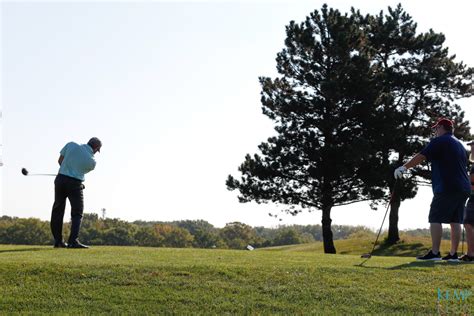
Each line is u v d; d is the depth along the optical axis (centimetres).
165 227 12406
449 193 983
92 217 11125
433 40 3312
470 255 999
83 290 779
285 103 3053
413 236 3819
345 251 3538
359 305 753
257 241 13300
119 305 737
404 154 3108
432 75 3250
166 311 721
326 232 3112
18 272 832
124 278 820
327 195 3014
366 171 2930
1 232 9062
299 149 3034
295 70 3164
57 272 835
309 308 739
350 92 2941
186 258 980
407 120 3138
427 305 755
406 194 2970
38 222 9275
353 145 2847
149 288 789
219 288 795
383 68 3319
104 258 954
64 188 1179
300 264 933
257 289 797
